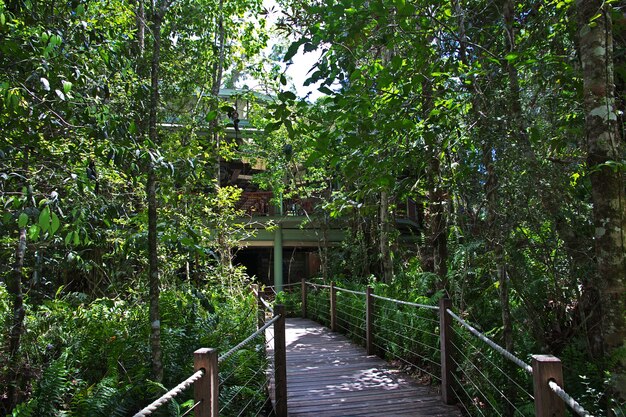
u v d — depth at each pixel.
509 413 4.06
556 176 3.82
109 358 4.60
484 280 5.79
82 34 3.49
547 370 2.13
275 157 11.72
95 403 3.85
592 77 2.74
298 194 13.22
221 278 8.30
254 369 4.77
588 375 3.70
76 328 5.32
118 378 4.41
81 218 3.29
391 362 6.63
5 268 5.11
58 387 4.05
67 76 3.25
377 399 4.85
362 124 3.96
